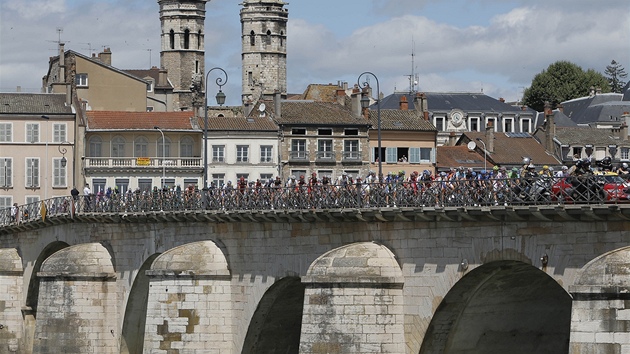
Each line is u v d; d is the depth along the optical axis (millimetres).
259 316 129000
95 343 153625
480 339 111188
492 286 105562
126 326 153250
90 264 154375
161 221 143500
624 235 90812
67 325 153250
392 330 108188
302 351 109938
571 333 88562
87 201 161000
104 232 157250
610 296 86812
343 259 109438
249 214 125000
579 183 92688
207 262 131750
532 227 97500
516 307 110375
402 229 108812
